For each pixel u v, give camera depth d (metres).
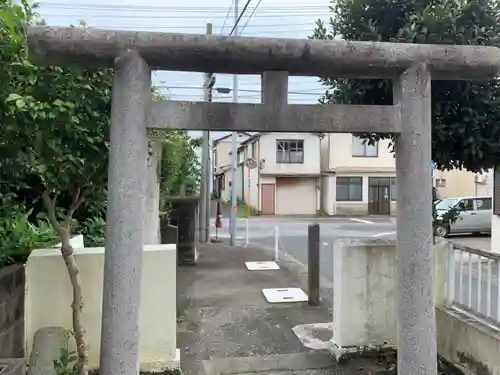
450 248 4.01
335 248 4.26
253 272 8.56
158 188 7.62
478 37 3.38
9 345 3.15
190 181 13.40
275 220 24.02
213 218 24.64
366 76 2.69
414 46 2.58
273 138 28.20
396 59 2.55
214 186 42.38
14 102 2.37
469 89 3.48
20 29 2.55
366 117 2.58
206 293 6.86
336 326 4.23
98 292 3.59
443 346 3.93
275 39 2.46
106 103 2.91
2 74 2.50
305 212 28.88
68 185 2.99
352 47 2.52
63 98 2.64
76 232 5.42
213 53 2.42
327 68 2.56
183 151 10.84
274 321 5.46
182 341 4.77
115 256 2.33
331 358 4.21
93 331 3.56
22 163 2.75
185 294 6.79
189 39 2.40
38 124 2.50
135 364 2.34
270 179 28.48
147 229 6.07
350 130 2.58
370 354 4.12
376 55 2.53
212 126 2.48
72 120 2.55
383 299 4.17
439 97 3.62
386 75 2.67
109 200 2.36
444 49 2.59
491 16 3.46
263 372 3.94
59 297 3.54
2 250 3.44
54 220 3.03
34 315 3.52
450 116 3.64
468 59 2.59
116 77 2.38
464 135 3.56
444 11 3.36
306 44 2.47
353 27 3.84
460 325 3.69
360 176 27.80
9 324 3.15
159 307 3.67
